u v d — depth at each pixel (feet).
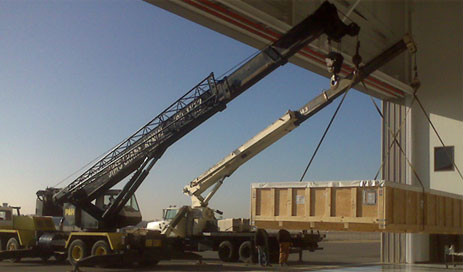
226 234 74.18
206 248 76.48
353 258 84.84
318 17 47.67
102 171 63.05
